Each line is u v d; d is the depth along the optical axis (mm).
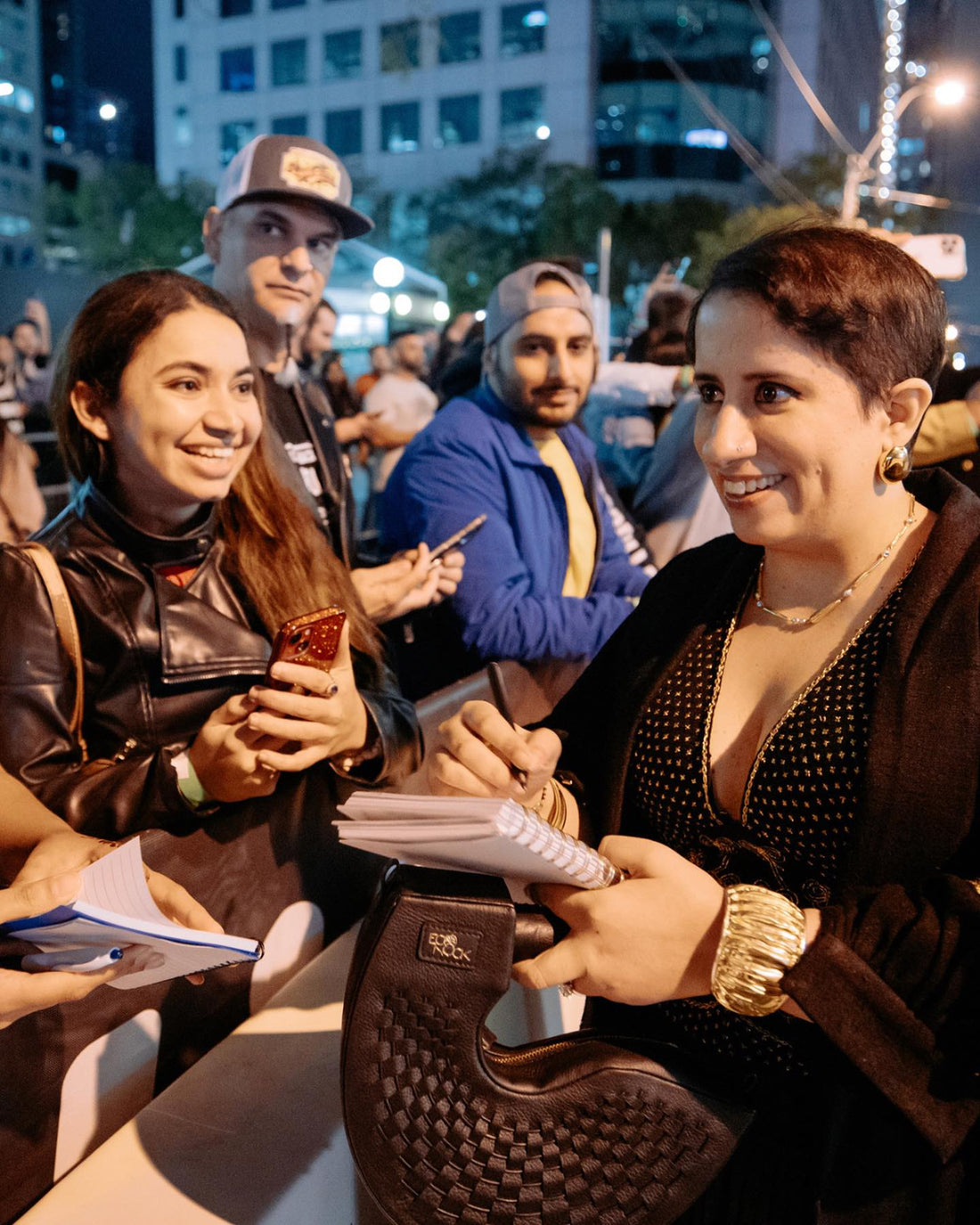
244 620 1592
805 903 984
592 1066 888
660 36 46719
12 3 45906
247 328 1523
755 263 894
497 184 37188
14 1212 1036
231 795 1300
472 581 2656
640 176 47969
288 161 2500
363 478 8305
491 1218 893
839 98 61500
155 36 52719
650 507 3459
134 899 881
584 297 2824
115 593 1442
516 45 47094
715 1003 1037
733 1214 1018
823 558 997
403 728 1600
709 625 1117
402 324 16281
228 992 1352
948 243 6000
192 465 1424
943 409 3428
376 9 48250
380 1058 860
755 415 913
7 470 4348
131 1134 1098
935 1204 925
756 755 1000
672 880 879
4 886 1239
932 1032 848
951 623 898
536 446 2975
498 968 850
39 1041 1050
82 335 1426
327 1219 1067
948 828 882
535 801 1120
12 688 1340
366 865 1670
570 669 2727
